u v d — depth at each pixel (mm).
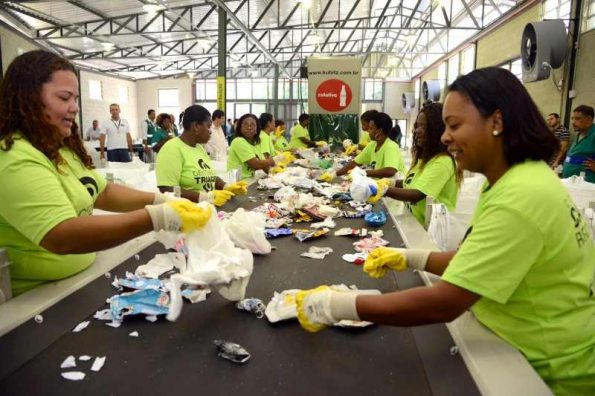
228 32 11953
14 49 7566
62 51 12688
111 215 1034
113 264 1324
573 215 893
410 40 14555
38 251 1147
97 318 1003
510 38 9461
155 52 14070
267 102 19844
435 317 834
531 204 824
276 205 2246
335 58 6270
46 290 1111
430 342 901
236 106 20094
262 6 10453
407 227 1855
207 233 1080
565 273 882
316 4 10930
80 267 1252
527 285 896
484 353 839
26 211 995
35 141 1115
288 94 19594
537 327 905
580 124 4578
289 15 10766
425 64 16375
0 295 1039
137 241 1538
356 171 2387
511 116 881
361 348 891
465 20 12172
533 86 7926
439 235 2143
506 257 818
